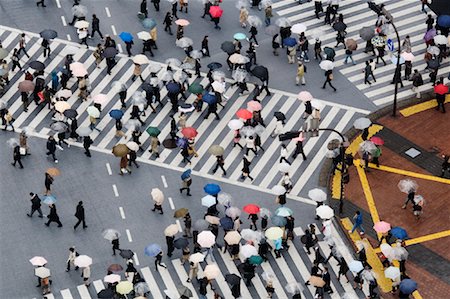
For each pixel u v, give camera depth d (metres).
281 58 125.06
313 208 108.75
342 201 107.81
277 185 108.19
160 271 102.00
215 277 98.81
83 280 100.69
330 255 102.56
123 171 111.19
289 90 121.25
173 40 126.00
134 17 128.75
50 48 124.19
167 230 101.88
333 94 121.06
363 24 130.00
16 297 99.44
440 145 115.56
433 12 131.75
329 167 112.88
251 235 101.56
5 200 108.44
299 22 129.75
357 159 114.19
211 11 126.31
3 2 129.62
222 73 118.50
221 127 116.94
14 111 117.50
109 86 120.62
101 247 104.12
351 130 117.06
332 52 122.44
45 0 130.00
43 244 104.25
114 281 97.19
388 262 102.75
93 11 129.12
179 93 119.31
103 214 107.38
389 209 108.88
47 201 104.25
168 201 108.88
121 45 125.25
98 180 110.75
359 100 120.56
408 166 113.38
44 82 118.81
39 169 111.62
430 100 120.62
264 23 129.00
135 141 112.88
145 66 122.88
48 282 99.44
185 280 101.25
